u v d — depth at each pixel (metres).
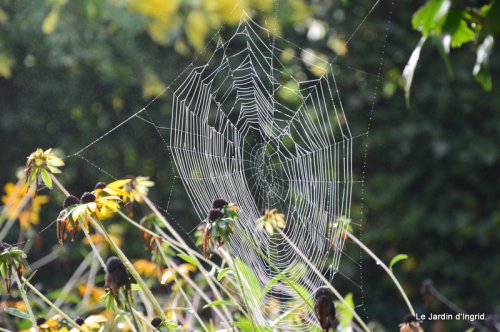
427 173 15.82
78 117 14.23
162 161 14.33
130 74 13.75
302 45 15.19
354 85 15.39
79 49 13.27
